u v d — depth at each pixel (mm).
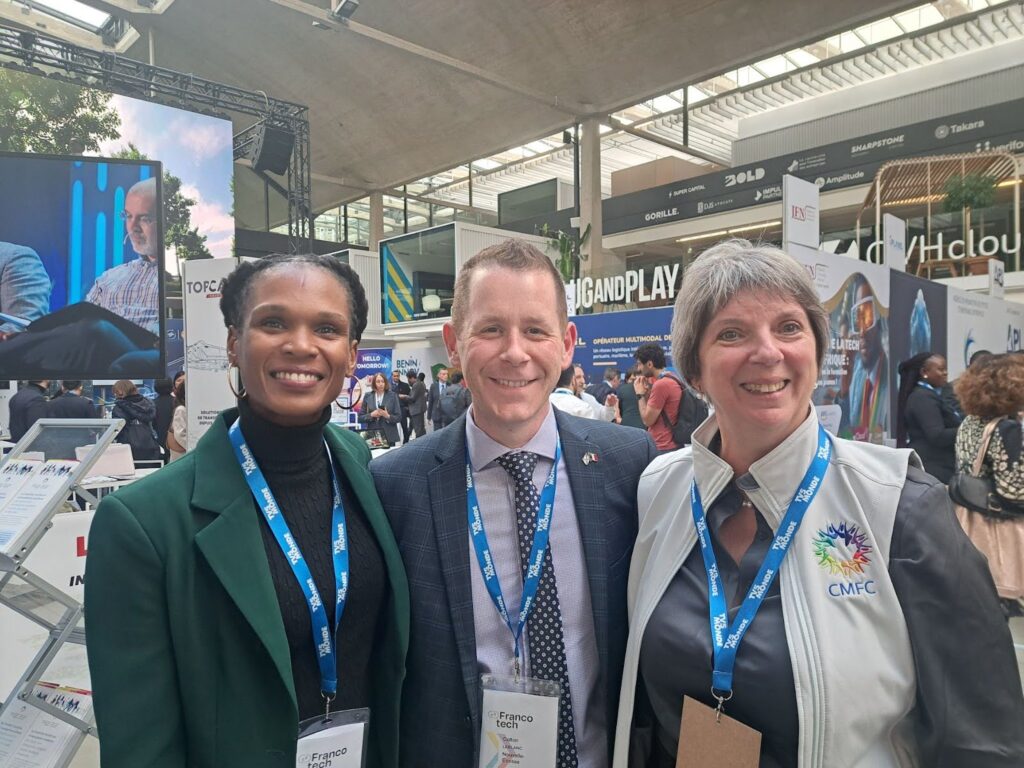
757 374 1041
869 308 4680
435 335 13117
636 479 1374
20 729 1950
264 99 9617
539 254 1293
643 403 4891
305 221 10250
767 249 1105
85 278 4449
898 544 964
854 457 1057
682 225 14688
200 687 989
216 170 10938
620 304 8227
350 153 18406
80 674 2359
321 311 1104
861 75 15492
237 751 994
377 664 1221
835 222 12945
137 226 4566
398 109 15852
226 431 1181
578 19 11859
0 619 2453
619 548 1302
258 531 1077
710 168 17922
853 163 12227
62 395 5449
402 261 13406
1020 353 3273
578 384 5402
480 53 12984
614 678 1236
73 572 2412
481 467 1309
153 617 980
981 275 9227
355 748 1129
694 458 1163
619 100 14664
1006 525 3133
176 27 13305
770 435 1070
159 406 6363
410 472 1348
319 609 1108
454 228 12578
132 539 977
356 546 1202
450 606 1213
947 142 11062
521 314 1225
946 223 9812
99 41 14680
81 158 3182
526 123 16062
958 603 918
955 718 898
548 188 18609
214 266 4051
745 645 993
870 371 4707
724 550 1112
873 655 929
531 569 1230
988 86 12555
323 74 14594
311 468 1197
